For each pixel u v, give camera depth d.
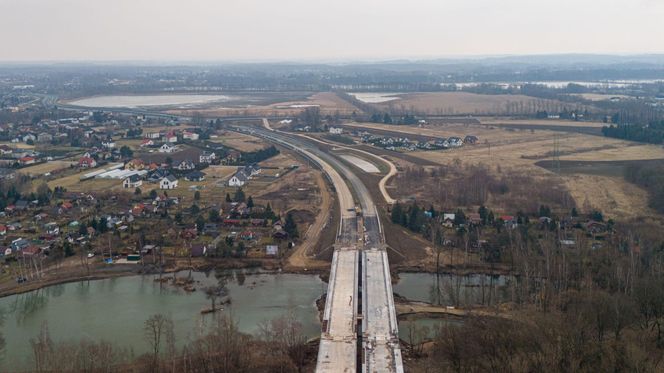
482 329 108.25
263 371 102.56
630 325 108.62
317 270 158.75
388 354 104.69
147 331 120.88
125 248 169.38
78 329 123.44
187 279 152.88
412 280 153.38
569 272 143.88
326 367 100.00
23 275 152.00
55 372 97.31
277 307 136.00
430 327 123.25
